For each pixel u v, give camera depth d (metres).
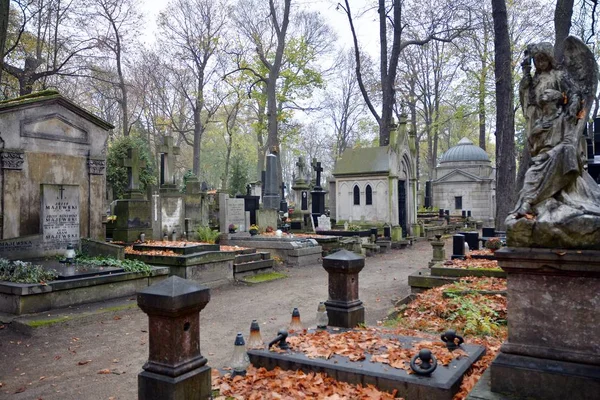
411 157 28.52
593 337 3.79
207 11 39.88
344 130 59.31
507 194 18.55
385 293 11.99
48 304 9.41
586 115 4.39
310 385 4.81
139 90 41.88
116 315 9.56
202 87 42.12
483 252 13.47
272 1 36.00
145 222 15.87
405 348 5.65
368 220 27.11
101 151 14.65
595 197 4.21
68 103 13.58
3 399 5.54
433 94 50.38
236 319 9.49
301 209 25.08
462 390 4.46
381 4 32.00
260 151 56.38
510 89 18.72
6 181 12.09
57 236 12.03
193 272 12.70
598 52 22.41
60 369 6.55
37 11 25.03
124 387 5.86
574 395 3.74
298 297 11.72
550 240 3.95
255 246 18.28
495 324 7.39
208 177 73.00
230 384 5.04
